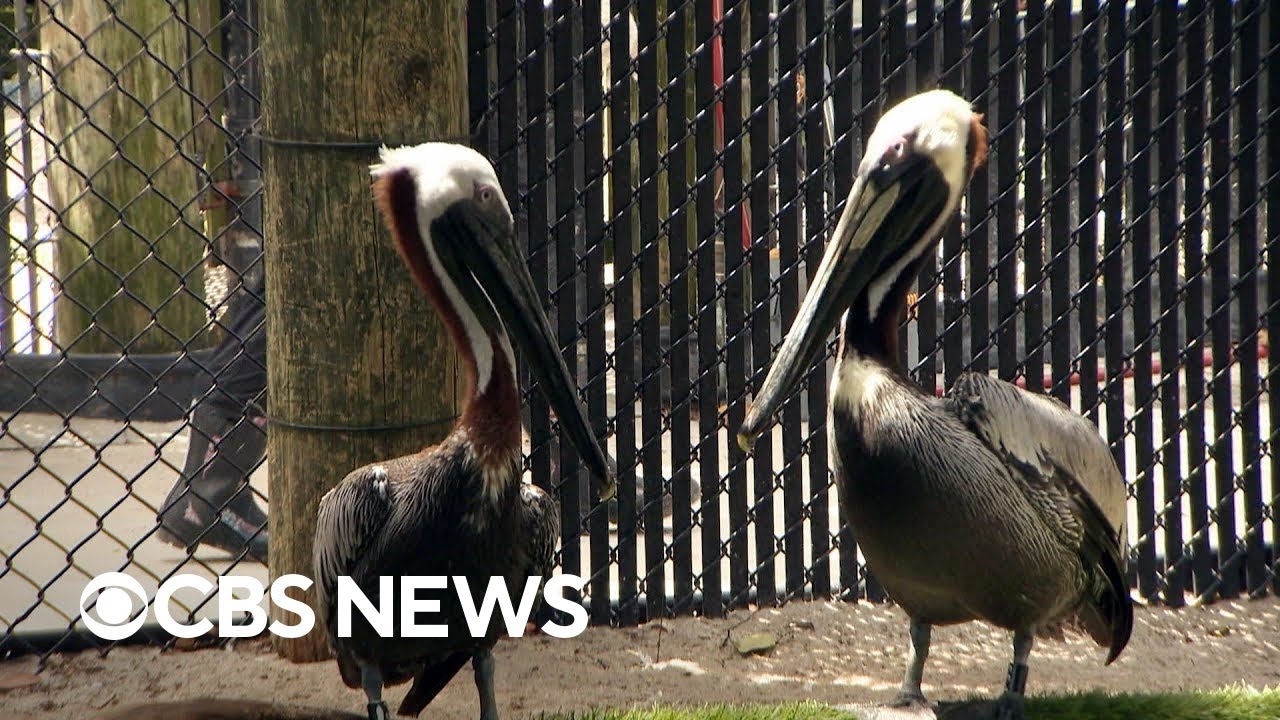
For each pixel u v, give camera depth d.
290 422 4.48
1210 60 5.08
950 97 3.99
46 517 4.94
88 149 7.69
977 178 5.07
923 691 4.54
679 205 4.93
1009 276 5.13
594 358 4.99
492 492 3.67
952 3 4.94
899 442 3.75
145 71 7.66
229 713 3.76
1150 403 5.23
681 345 5.00
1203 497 5.28
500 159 4.81
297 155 4.32
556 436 5.02
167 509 5.17
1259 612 5.22
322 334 4.39
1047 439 3.83
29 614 4.71
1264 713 3.84
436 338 4.46
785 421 5.11
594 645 4.91
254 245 5.65
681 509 5.10
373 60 4.26
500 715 4.30
